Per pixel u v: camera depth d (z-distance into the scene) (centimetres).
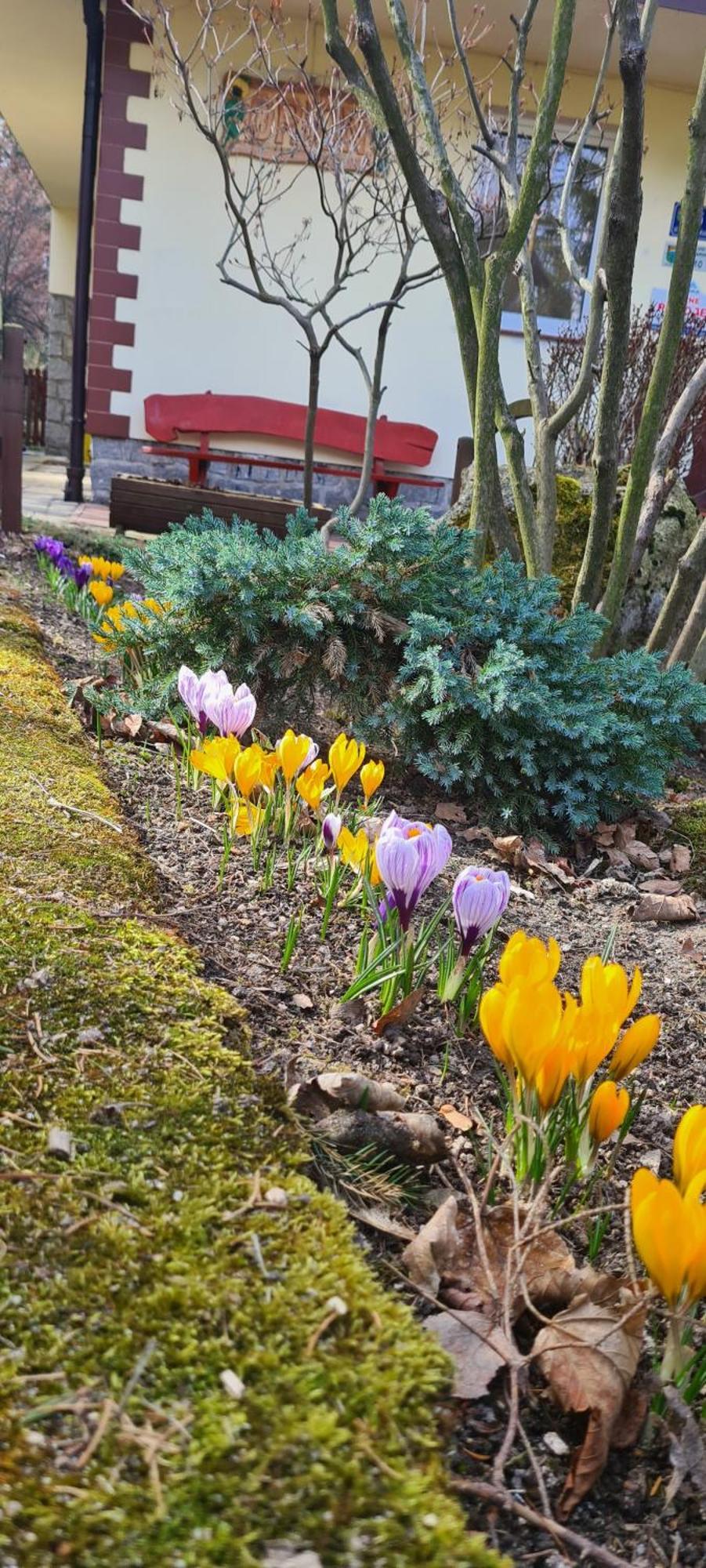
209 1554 85
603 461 407
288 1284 118
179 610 381
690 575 467
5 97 1362
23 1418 96
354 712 370
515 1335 139
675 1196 113
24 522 796
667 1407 128
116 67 941
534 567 474
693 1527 119
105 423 1030
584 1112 158
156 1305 112
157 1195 129
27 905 200
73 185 1808
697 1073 219
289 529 423
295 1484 93
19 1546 84
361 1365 109
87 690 360
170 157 966
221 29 928
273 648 372
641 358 780
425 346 1037
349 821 290
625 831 370
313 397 549
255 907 242
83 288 1012
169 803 302
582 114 1005
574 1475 120
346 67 414
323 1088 166
